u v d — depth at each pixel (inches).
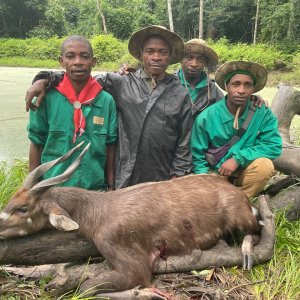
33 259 54.4
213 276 57.8
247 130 72.1
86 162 67.4
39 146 69.6
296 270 58.2
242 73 70.7
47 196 52.7
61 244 54.8
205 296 53.7
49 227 53.8
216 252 59.6
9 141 123.7
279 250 63.1
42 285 53.6
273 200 74.5
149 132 70.2
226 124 72.4
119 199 57.0
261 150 71.6
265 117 73.0
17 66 404.5
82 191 56.6
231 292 54.5
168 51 71.6
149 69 70.7
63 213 51.3
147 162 71.0
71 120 66.6
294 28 398.3
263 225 63.4
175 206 58.4
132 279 52.8
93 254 56.8
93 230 54.7
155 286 55.5
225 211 61.4
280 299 53.9
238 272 58.8
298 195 74.9
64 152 66.7
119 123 71.9
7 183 79.1
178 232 57.7
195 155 74.0
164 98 70.9
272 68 335.6
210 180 63.4
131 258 53.7
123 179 70.5
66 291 53.4
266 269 60.4
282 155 80.6
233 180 74.5
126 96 71.0
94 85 68.0
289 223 70.3
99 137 68.3
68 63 65.1
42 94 64.7
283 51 379.6
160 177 72.1
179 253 58.0
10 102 186.9
